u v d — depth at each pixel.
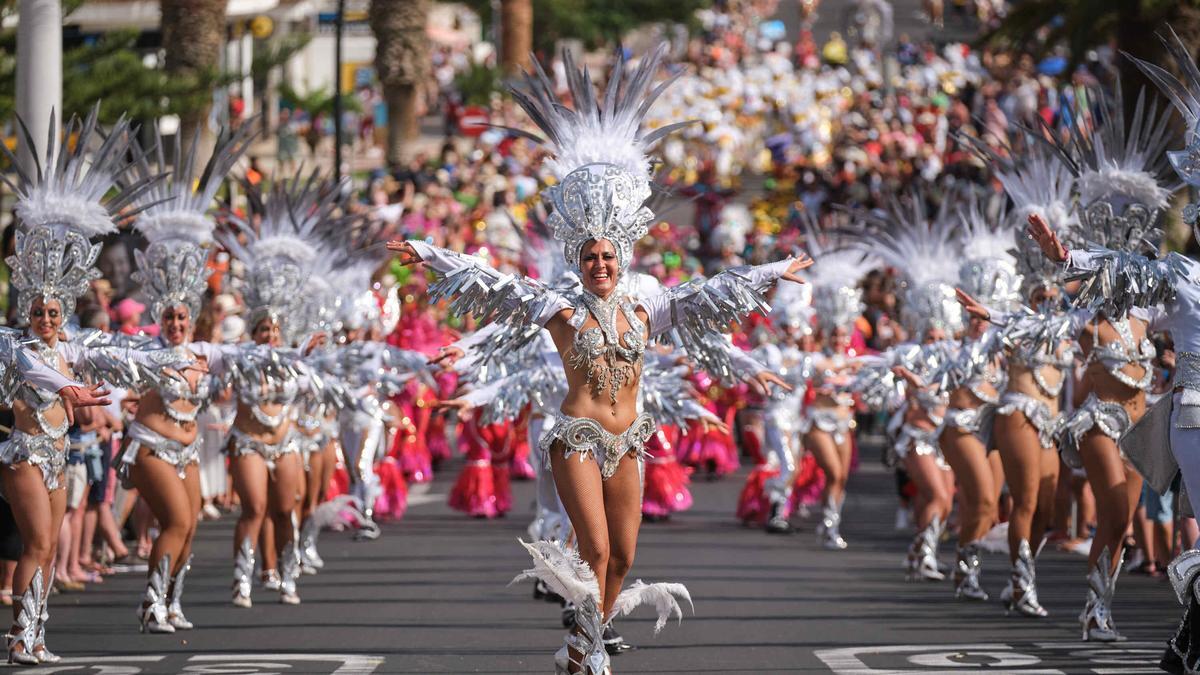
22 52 20.02
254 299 18.05
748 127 58.16
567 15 76.19
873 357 20.23
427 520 26.34
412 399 27.83
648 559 21.31
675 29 84.00
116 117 25.53
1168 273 12.61
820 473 26.06
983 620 16.39
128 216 16.08
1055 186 17.98
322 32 52.38
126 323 19.75
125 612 16.91
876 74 66.81
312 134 47.50
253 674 13.40
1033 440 16.61
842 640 15.12
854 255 23.83
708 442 32.28
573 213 12.25
